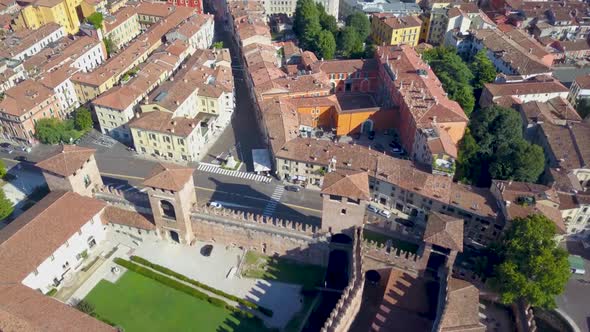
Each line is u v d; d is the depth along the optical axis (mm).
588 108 167750
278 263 113562
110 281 108062
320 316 100812
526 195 117500
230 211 112750
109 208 117875
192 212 114375
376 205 134125
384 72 170500
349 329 97562
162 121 143625
